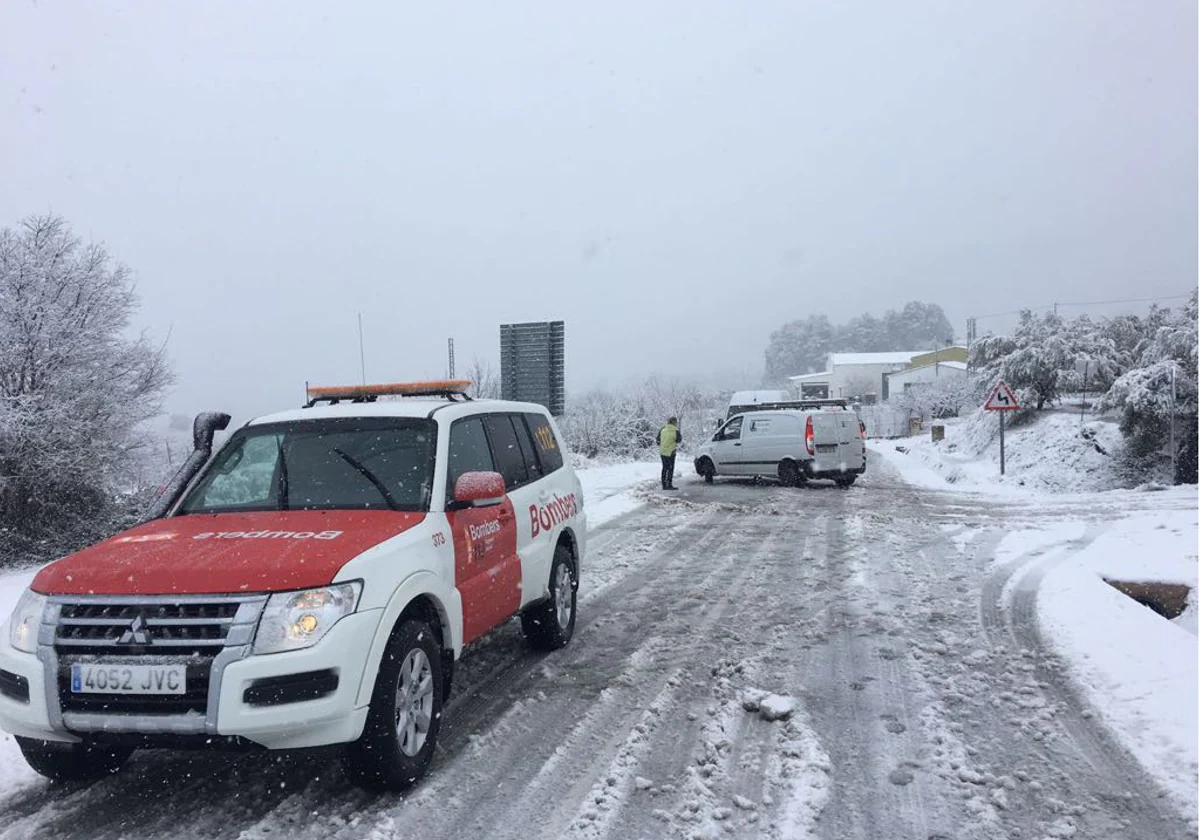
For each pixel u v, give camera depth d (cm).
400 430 541
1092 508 1458
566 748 479
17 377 1182
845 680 586
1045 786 419
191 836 388
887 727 499
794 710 527
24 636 398
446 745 486
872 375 9662
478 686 590
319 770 457
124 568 400
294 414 575
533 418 728
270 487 521
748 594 870
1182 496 1567
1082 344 2961
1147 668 569
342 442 539
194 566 396
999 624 717
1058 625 697
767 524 1377
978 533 1216
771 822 389
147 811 414
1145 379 2075
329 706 379
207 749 379
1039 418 2853
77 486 1220
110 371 1266
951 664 616
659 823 391
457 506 507
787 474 1966
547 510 667
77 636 386
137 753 486
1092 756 452
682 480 2169
